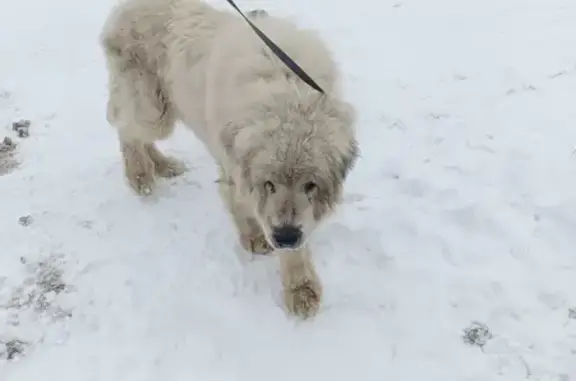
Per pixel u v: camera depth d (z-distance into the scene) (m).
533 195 1.87
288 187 1.37
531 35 2.51
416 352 1.58
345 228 1.84
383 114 2.22
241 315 1.69
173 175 2.11
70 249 1.89
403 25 2.70
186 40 1.71
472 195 1.90
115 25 1.86
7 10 3.20
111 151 2.22
